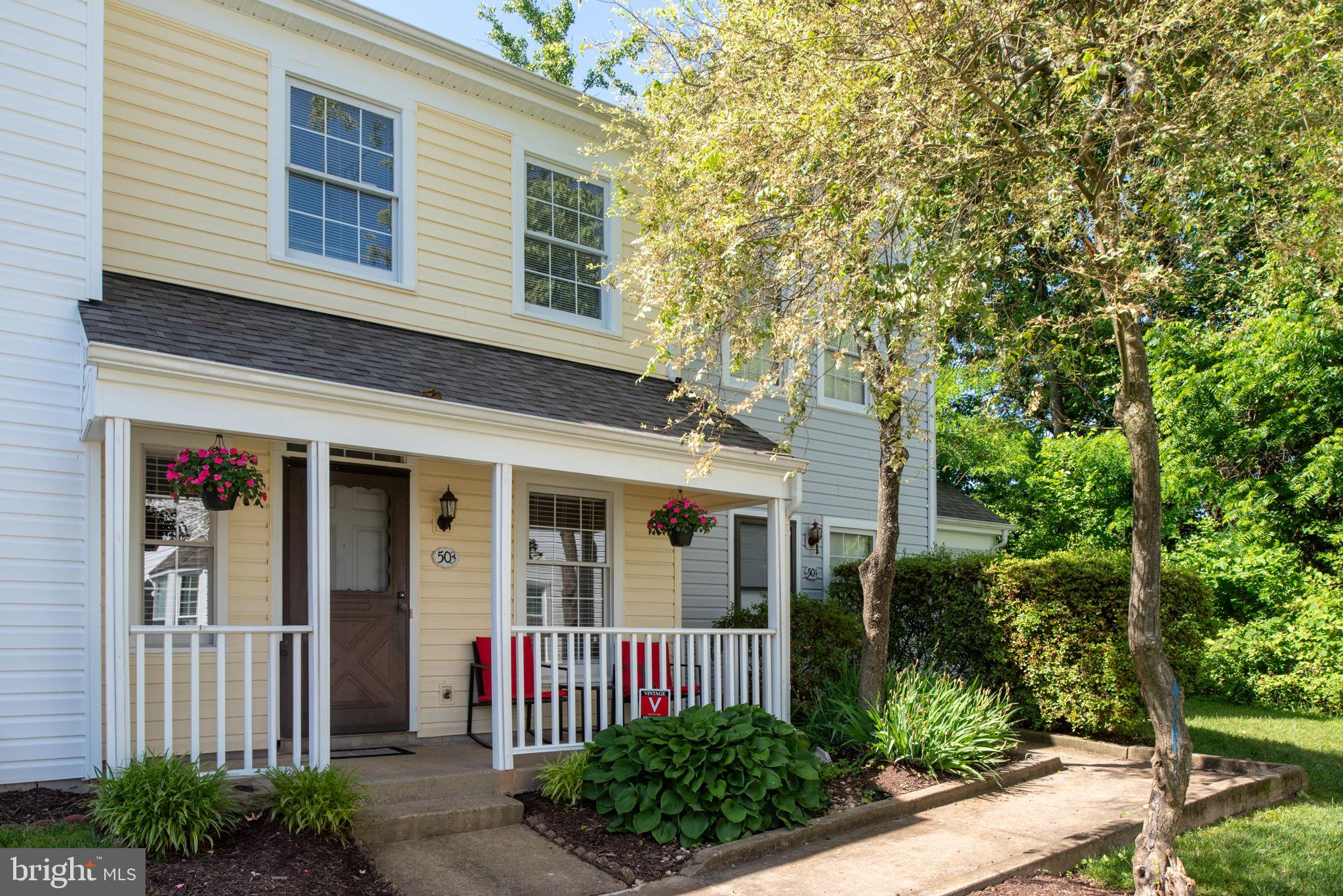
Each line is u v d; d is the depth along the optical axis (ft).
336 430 19.72
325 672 18.90
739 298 22.66
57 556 19.49
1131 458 17.16
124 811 15.46
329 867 16.20
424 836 18.69
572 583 30.09
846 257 19.77
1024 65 21.94
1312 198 19.79
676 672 24.16
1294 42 18.48
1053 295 29.89
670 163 24.66
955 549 51.26
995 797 23.94
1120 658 29.37
